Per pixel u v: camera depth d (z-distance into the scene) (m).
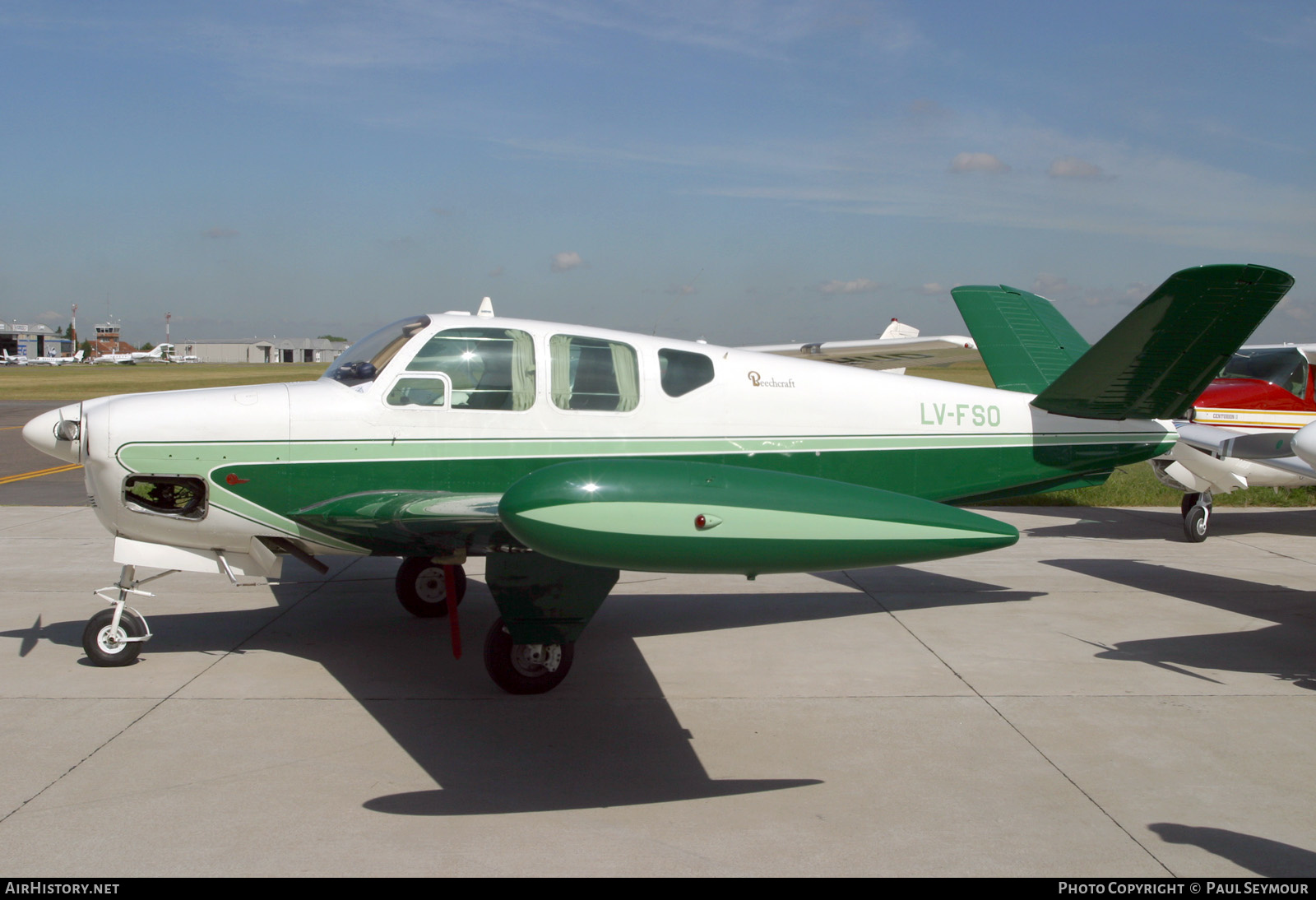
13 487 11.30
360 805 3.00
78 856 2.63
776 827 2.88
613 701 4.03
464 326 4.57
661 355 4.86
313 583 6.27
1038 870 2.62
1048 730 3.70
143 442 4.16
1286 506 10.40
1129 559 7.36
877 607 5.75
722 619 5.45
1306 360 8.23
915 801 3.06
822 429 5.12
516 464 4.58
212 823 2.85
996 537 3.23
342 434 4.36
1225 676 4.39
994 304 6.45
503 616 3.95
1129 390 5.44
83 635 4.48
